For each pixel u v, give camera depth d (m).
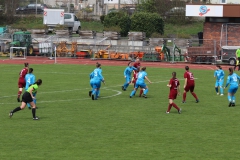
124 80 95.50
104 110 62.69
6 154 41.34
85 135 48.47
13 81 91.50
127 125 53.47
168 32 186.62
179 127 52.69
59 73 106.06
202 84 91.25
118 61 138.50
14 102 68.81
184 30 188.50
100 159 40.16
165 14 197.75
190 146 44.62
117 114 59.91
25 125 52.88
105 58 142.38
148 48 146.50
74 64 127.31
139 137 47.84
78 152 42.19
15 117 57.41
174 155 41.56
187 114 60.41
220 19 148.88
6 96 74.00
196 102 70.12
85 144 44.94
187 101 71.25
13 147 43.62
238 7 145.00
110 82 92.12
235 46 138.25
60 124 53.56
